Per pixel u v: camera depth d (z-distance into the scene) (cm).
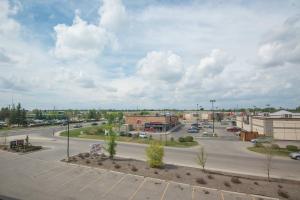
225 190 2078
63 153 3731
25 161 3098
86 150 4119
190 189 2097
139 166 2845
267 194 2003
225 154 3884
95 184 2208
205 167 2966
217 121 13612
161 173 2541
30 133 6875
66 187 2127
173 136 6488
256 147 4497
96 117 14488
